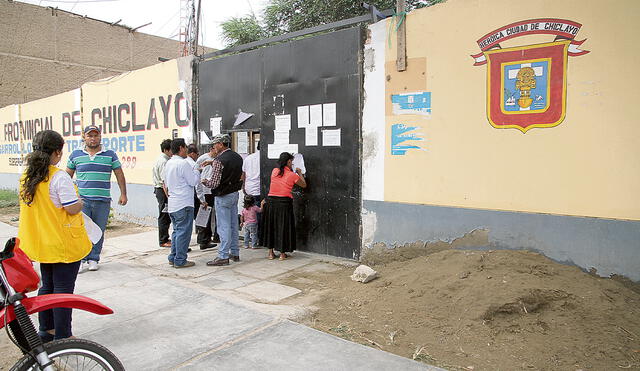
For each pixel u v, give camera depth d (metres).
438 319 3.76
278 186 6.04
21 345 2.48
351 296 4.52
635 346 3.15
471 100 4.78
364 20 5.70
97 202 5.48
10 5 19.44
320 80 6.12
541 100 4.32
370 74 5.61
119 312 4.04
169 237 7.80
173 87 8.62
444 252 4.84
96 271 5.52
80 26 21.77
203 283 5.14
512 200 4.56
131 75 9.72
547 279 3.93
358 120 5.77
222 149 5.90
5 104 19.45
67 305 2.51
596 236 4.06
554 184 4.29
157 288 4.75
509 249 4.57
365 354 3.19
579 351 3.17
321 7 16.28
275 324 3.73
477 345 3.37
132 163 9.92
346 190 5.93
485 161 4.71
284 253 6.13
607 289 3.81
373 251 5.68
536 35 4.32
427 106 5.11
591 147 4.07
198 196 6.48
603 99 3.99
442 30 4.95
